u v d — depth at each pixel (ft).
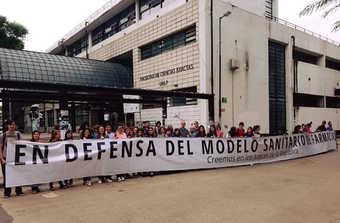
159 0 77.77
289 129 81.66
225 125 63.57
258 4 81.46
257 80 72.64
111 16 100.32
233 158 37.91
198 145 35.14
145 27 79.05
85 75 88.43
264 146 41.27
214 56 62.54
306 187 25.54
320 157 47.16
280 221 17.04
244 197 22.31
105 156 28.68
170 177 30.78
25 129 129.39
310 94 92.89
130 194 23.67
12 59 81.20
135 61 83.35
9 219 17.90
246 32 70.38
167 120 71.36
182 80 67.00
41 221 17.49
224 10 65.36
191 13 64.39
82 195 23.59
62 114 44.45
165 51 73.36
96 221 17.35
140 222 17.08
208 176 31.07
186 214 18.40
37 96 55.47
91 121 108.88
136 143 30.71
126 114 85.40
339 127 106.42
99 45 106.11
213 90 62.03
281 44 83.10
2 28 122.01
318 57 101.30
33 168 24.91
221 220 17.24
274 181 28.17
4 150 24.76
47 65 84.84
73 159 27.02
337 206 19.89
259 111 72.54
